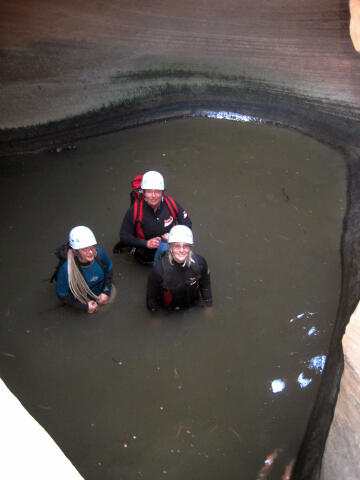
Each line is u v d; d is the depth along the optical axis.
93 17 6.59
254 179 5.89
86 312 4.15
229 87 7.47
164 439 3.32
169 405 3.53
